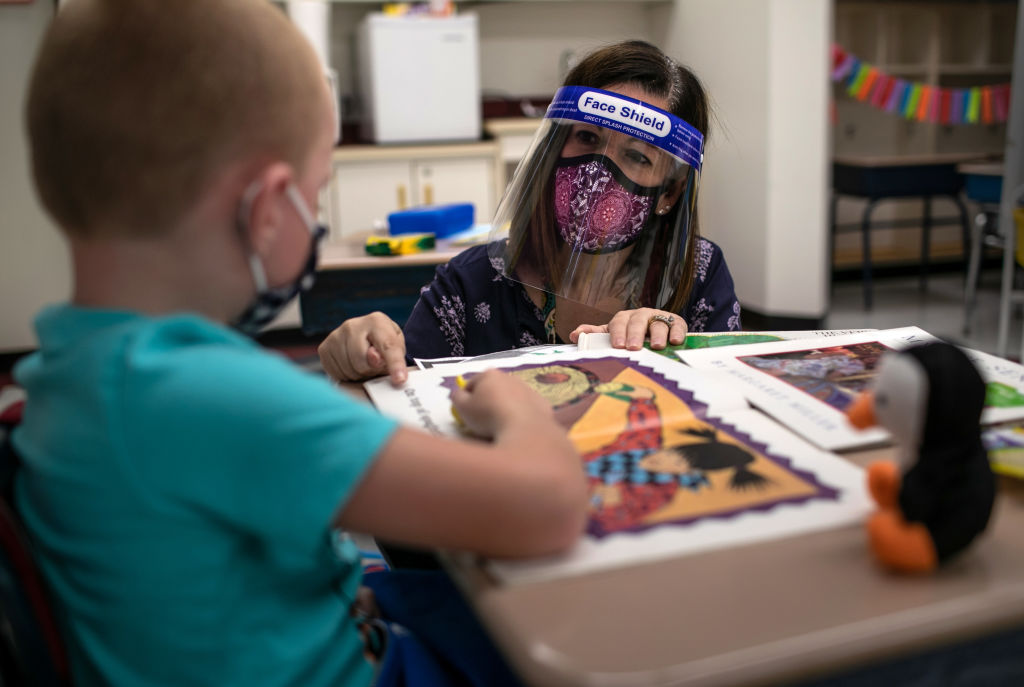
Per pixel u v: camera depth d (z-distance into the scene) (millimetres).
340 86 4219
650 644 374
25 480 512
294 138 510
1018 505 500
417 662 631
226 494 442
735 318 1189
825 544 455
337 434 450
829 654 371
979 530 425
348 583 594
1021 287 4438
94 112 463
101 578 466
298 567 497
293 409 444
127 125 462
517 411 546
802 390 701
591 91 1028
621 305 1073
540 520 451
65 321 495
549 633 385
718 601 406
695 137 1032
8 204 3568
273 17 512
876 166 4270
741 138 3967
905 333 886
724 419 637
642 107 1005
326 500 442
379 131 3844
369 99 3922
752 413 650
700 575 430
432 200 3910
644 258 1064
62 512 466
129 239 485
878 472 441
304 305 2059
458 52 3846
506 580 432
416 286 2098
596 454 579
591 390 708
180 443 437
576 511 465
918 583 416
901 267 5148
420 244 2146
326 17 3449
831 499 501
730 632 380
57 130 471
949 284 4902
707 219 4320
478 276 1156
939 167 4391
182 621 467
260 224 499
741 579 424
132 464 440
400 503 449
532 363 797
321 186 554
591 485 533
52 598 508
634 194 1020
